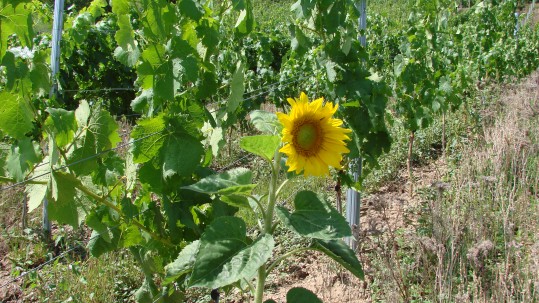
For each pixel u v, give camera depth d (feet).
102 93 27.99
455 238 11.98
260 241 6.84
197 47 8.86
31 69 7.39
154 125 8.06
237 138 26.08
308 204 7.23
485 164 17.43
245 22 8.85
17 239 15.49
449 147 23.18
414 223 15.64
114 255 14.35
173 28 8.12
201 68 8.63
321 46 12.78
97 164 7.90
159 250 8.75
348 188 14.10
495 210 14.83
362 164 14.99
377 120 13.32
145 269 9.01
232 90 8.45
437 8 20.68
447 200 15.29
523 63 35.60
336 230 6.91
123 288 13.24
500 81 31.76
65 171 7.76
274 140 7.11
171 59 7.82
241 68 8.48
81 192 8.02
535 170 17.56
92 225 8.16
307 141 6.97
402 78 19.40
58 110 7.50
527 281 10.50
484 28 33.73
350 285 12.59
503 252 13.08
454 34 26.89
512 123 19.57
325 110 6.97
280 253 14.65
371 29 34.04
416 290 11.68
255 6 72.90
